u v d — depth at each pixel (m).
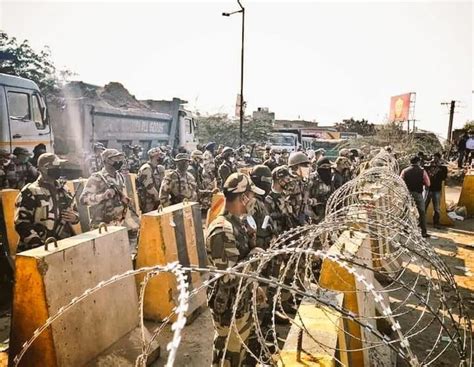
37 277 2.84
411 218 4.40
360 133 51.19
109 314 3.45
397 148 27.84
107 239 3.58
